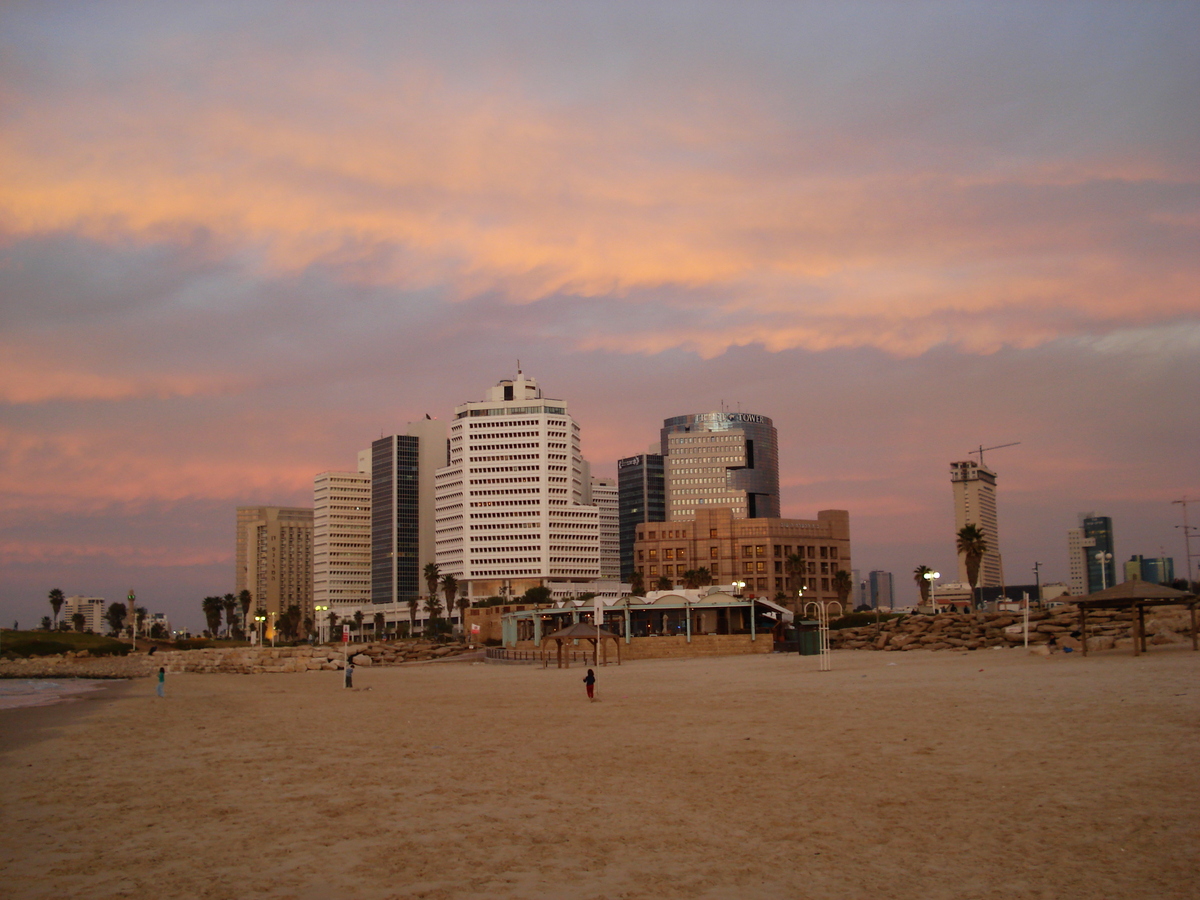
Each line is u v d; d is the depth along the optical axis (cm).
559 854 1820
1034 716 3403
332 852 1884
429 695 6347
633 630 13725
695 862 1736
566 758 3006
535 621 13900
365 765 3006
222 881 1705
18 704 6988
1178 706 3422
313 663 14162
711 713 4166
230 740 3856
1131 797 2048
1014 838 1794
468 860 1797
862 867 1662
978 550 18888
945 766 2525
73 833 2128
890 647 11688
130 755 3462
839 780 2417
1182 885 1495
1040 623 10656
